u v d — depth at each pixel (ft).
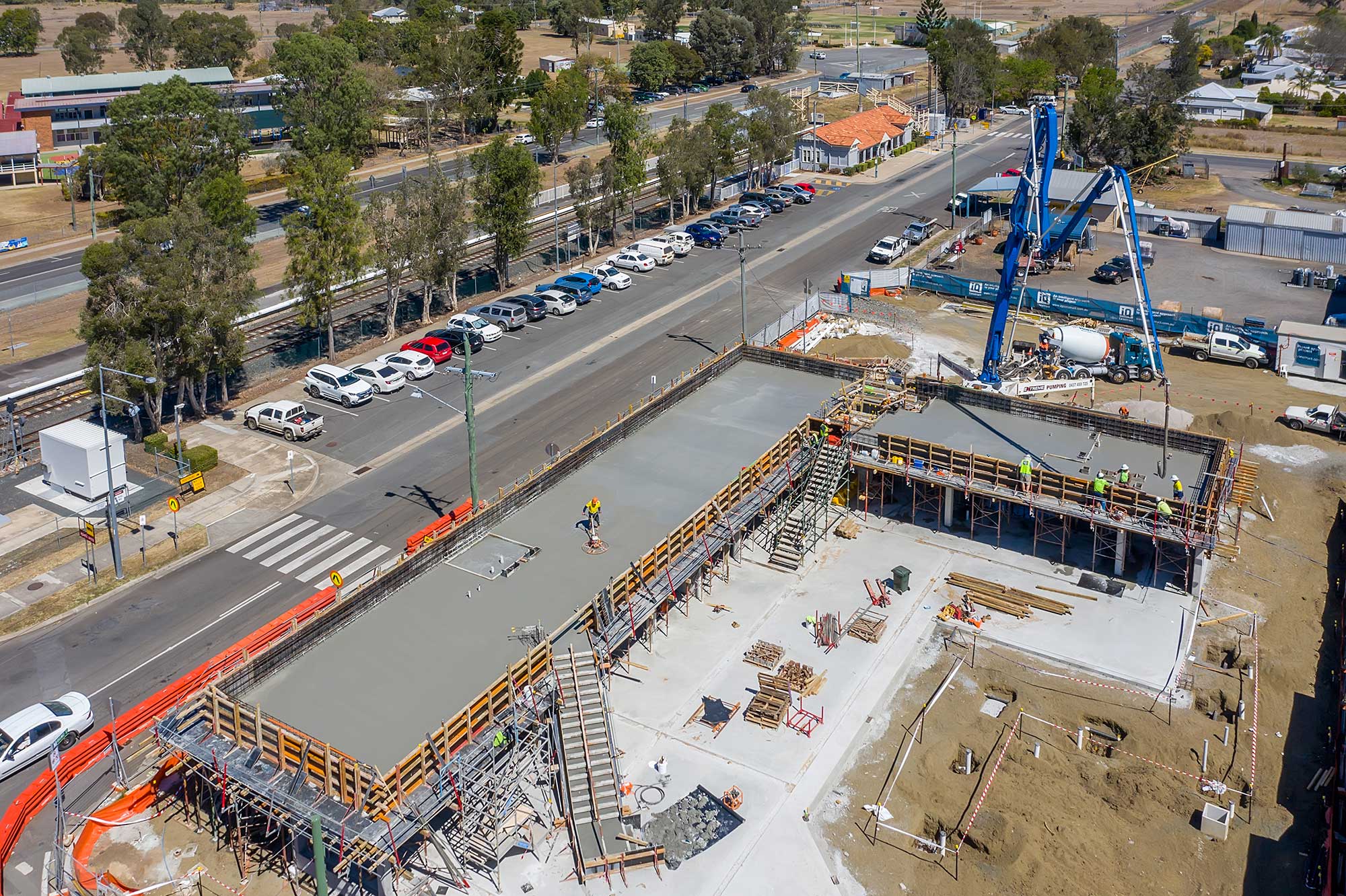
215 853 108.99
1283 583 154.92
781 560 160.66
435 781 103.60
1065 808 114.42
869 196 378.73
